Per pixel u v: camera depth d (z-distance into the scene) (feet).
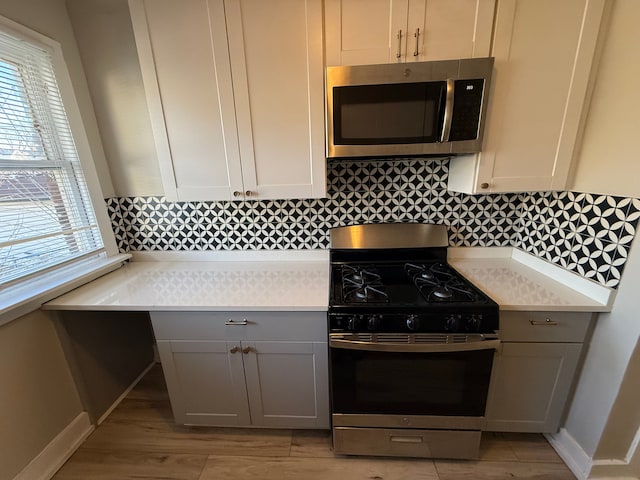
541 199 5.24
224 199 4.96
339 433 4.64
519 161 4.43
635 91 3.62
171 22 4.24
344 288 4.73
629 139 3.71
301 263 6.10
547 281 4.90
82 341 5.26
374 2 3.97
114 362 6.05
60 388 4.90
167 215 6.15
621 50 3.75
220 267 5.99
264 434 5.32
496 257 6.02
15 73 4.32
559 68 4.06
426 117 4.17
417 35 4.02
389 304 4.10
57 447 4.80
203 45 4.30
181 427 5.50
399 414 4.47
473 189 4.59
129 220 6.23
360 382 4.33
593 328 4.23
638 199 3.61
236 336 4.57
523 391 4.59
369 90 4.10
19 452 4.25
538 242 5.36
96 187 5.63
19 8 4.28
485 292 4.52
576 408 4.55
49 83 4.83
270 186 4.84
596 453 4.28
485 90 4.04
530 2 3.85
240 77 4.38
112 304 4.48
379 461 4.78
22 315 4.23
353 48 4.15
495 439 5.08
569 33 3.93
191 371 4.83
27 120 4.50
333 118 4.23
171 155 4.78
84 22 5.20
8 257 4.29
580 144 4.36
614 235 3.93
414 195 5.79
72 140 5.20
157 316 4.55
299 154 4.67
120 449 5.09
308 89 4.38
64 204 5.12
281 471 4.68
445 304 4.04
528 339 4.31
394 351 4.03
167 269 5.94
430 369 4.20
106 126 5.70
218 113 4.57
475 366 4.14
